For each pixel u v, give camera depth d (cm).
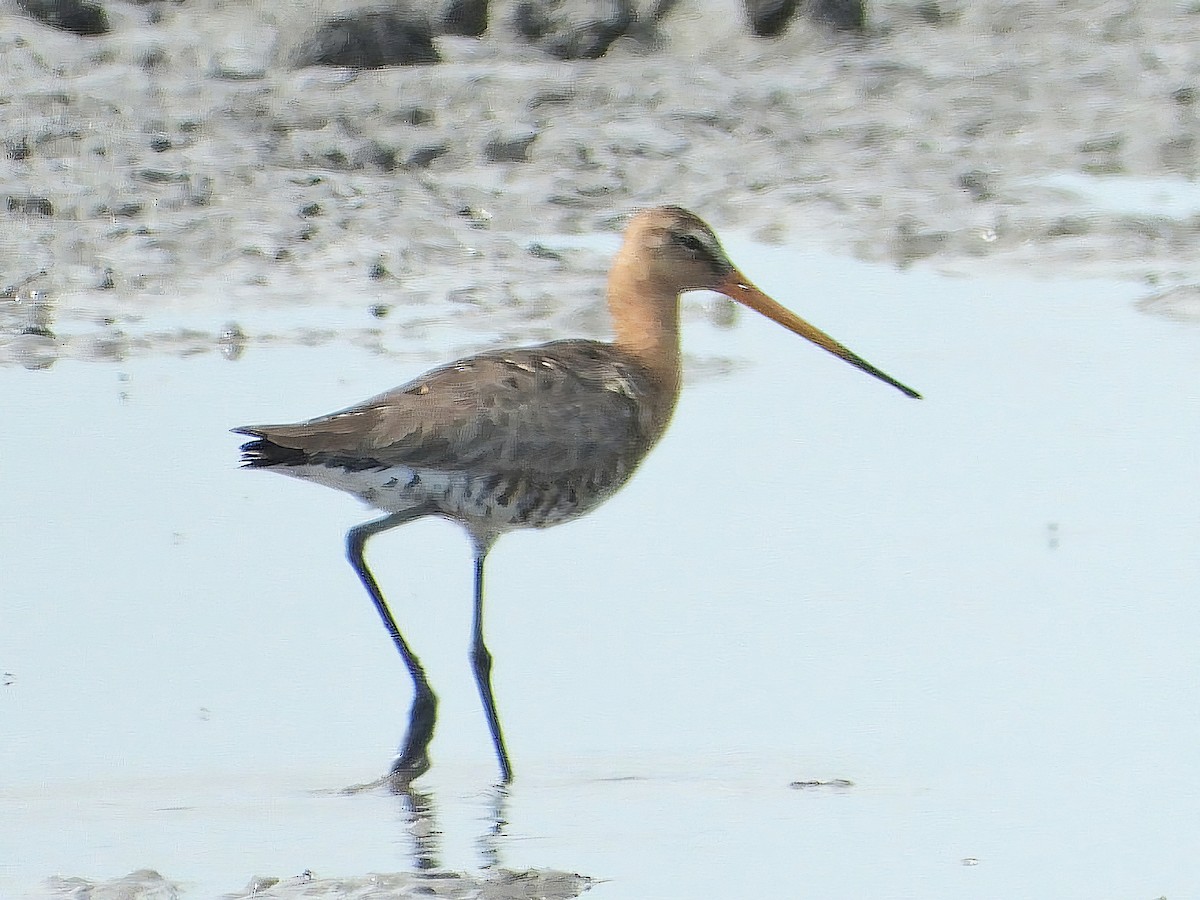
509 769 798
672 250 926
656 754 807
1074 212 1895
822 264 1755
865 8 2773
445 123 2244
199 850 704
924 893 657
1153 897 654
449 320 1513
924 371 1373
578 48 2669
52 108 2127
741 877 674
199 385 1318
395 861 694
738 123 2300
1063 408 1280
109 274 1608
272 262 1656
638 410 889
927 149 2225
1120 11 2819
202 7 2709
